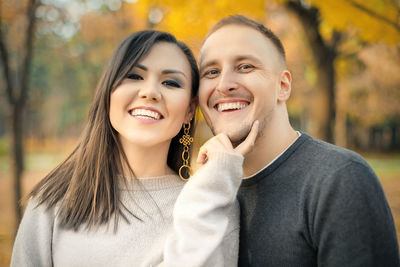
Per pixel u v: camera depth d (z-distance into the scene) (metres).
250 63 1.77
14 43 5.19
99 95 1.97
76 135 30.42
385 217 1.49
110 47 8.66
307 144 1.74
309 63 7.05
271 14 5.59
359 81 16.94
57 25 5.95
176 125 1.90
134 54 1.85
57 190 1.89
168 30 3.73
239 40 1.79
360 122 20.66
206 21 3.57
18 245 1.77
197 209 1.61
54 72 18.72
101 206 1.80
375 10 3.12
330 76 4.82
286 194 1.66
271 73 1.80
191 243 1.55
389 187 10.34
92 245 1.73
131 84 1.85
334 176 1.54
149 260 1.68
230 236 1.72
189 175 2.22
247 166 1.87
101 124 1.93
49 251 1.77
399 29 3.15
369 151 25.31
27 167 17.23
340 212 1.48
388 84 16.06
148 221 1.79
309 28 4.62
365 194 1.48
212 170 1.67
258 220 1.70
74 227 1.77
